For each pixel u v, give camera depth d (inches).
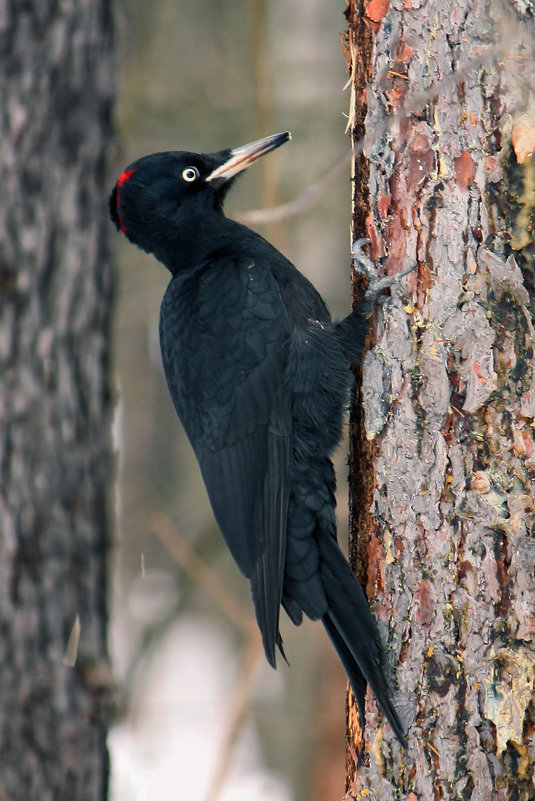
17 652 442.0
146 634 602.2
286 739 699.4
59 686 446.9
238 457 358.9
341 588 312.5
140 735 595.2
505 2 283.7
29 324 451.5
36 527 447.8
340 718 683.4
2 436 447.5
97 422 466.6
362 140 299.9
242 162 407.5
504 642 281.4
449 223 292.5
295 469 348.8
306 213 657.6
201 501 830.5
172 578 759.7
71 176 459.2
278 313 362.0
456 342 290.5
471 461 287.4
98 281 466.9
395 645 300.2
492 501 283.4
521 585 280.1
